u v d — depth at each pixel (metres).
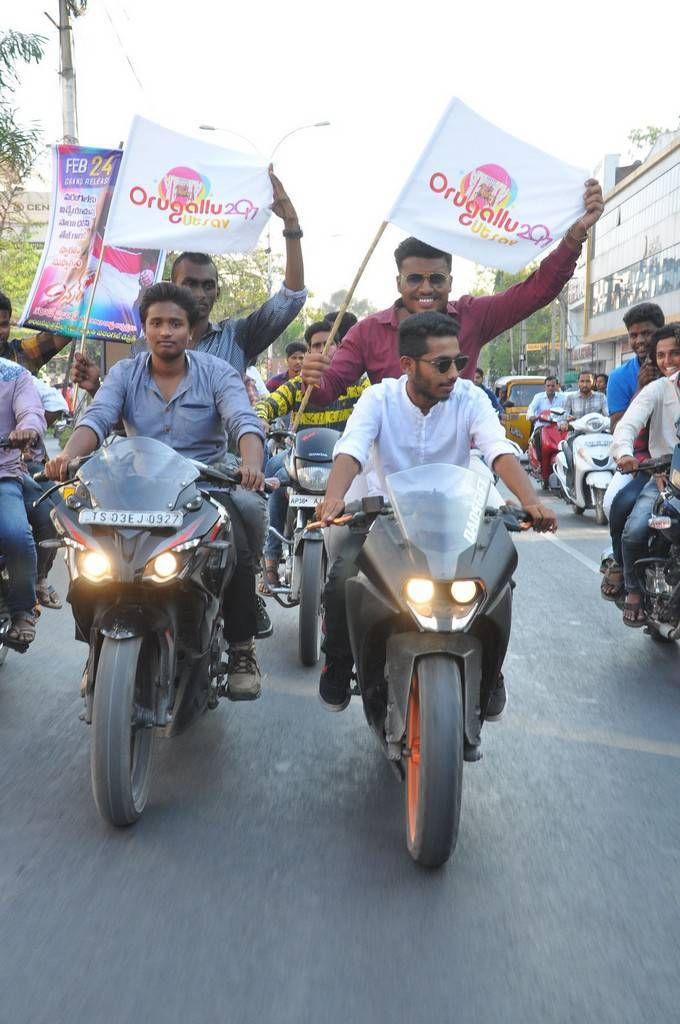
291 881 3.42
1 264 29.38
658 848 3.71
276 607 8.04
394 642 3.62
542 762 4.62
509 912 3.21
